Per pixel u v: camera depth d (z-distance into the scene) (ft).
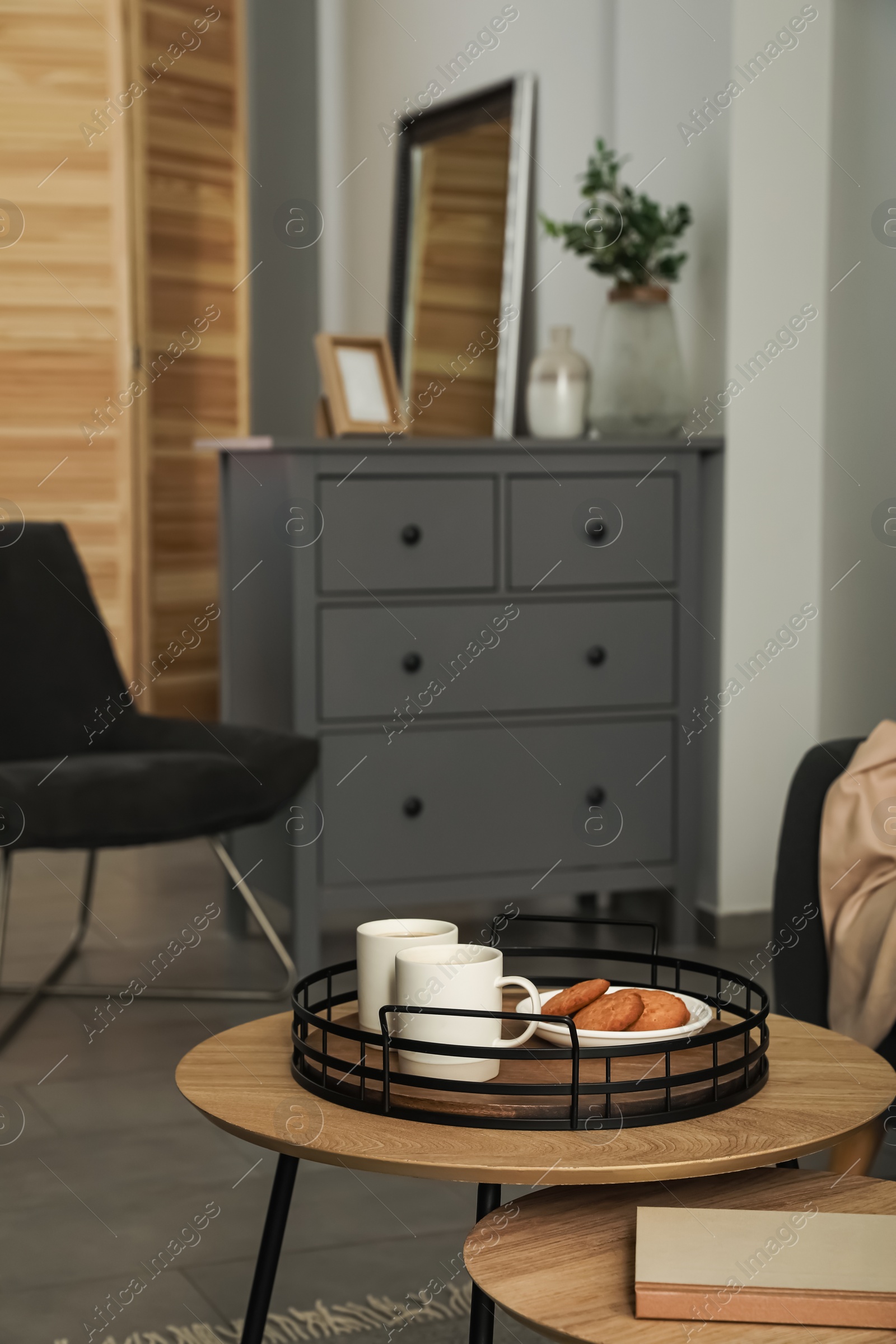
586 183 11.73
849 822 6.00
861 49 10.18
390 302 14.24
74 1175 6.42
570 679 10.04
